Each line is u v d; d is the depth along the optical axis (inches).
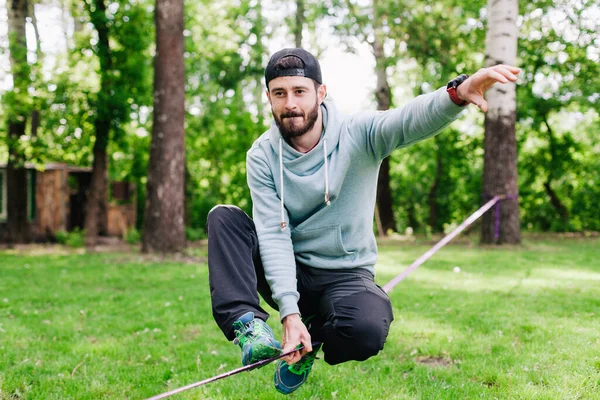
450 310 232.8
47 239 652.1
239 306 91.8
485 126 491.5
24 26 596.4
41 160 598.5
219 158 713.0
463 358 166.9
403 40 607.5
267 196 104.3
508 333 194.2
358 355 100.2
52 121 575.2
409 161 887.1
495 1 454.9
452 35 605.9
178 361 172.1
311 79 98.3
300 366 114.3
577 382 141.3
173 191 460.8
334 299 104.6
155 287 314.2
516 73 81.5
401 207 888.3
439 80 659.4
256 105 948.6
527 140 851.4
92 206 588.7
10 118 564.7
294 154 102.9
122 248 567.8
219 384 150.3
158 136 457.7
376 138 99.8
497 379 145.9
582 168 768.3
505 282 306.5
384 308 102.1
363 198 106.3
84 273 370.9
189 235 690.8
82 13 560.7
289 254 101.2
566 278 319.9
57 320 227.8
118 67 557.3
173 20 450.9
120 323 222.2
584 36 628.4
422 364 162.6
